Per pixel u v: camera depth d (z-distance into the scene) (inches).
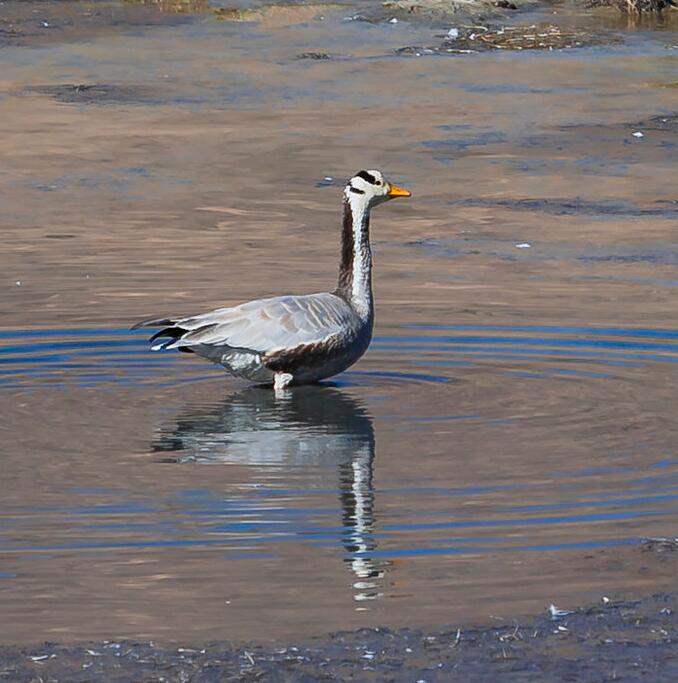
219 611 390.6
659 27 1605.6
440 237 887.1
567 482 493.7
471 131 1171.3
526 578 410.6
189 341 602.9
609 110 1239.5
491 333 688.4
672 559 422.9
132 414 583.2
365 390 615.2
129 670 356.8
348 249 637.9
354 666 358.3
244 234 887.7
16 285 768.9
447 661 360.8
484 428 559.2
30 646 370.3
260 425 568.1
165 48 1537.9
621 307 731.4
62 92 1332.4
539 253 845.8
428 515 462.6
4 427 562.9
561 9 1713.8
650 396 597.9
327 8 1734.7
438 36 1579.7
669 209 948.0
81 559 426.9
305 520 459.2
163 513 466.0
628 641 370.9
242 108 1268.5
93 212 944.9
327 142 1140.5
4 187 1011.3
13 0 1804.9
